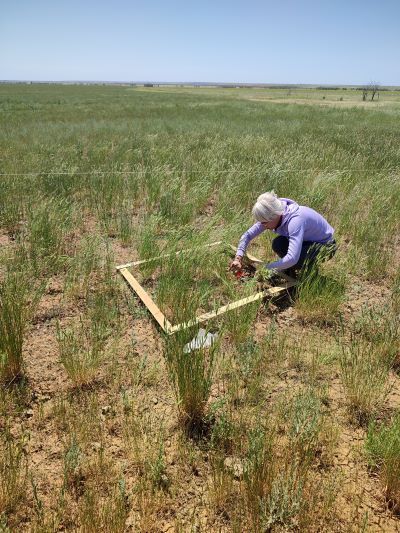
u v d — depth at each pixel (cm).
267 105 3116
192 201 605
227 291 399
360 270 454
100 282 416
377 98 5269
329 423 254
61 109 2603
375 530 197
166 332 293
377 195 628
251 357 288
